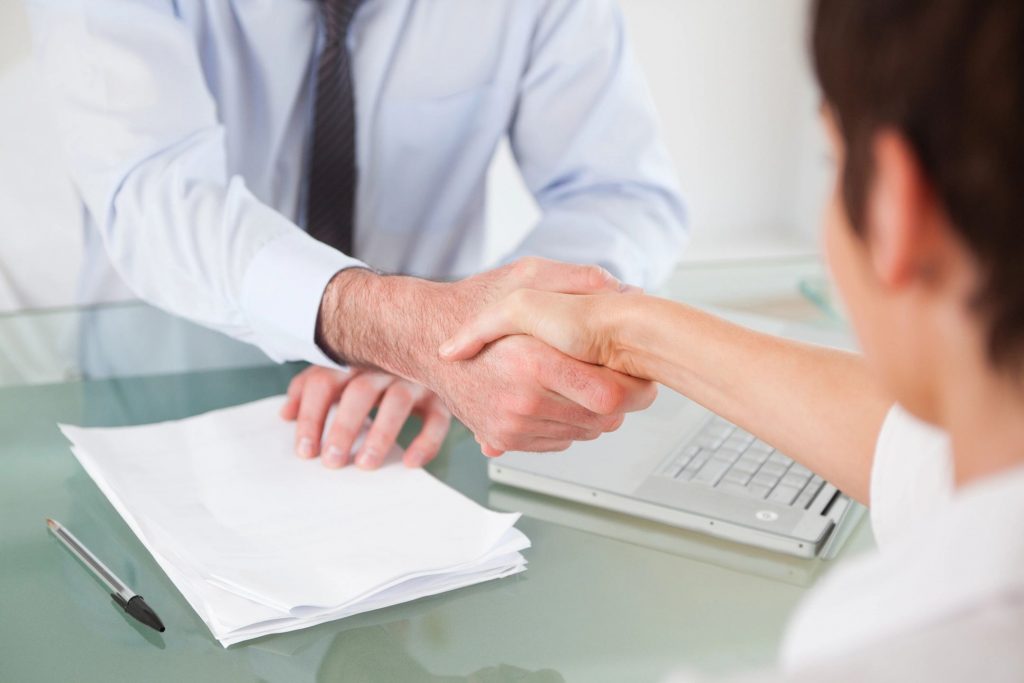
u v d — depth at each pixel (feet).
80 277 4.71
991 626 1.08
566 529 2.73
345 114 4.41
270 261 3.29
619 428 3.16
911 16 1.14
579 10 4.68
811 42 1.27
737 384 2.51
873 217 1.25
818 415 2.37
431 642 2.27
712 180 11.51
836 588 1.28
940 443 1.98
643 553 2.62
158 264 3.53
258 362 3.68
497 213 10.61
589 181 4.80
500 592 2.46
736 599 2.42
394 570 2.46
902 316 1.30
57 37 3.66
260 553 2.56
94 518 2.76
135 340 3.75
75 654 2.22
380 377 3.27
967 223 1.16
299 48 4.38
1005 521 1.13
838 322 3.82
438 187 4.95
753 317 3.87
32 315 3.87
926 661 1.09
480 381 2.91
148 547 2.60
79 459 3.01
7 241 5.16
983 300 1.18
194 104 3.82
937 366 1.29
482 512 2.73
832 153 1.35
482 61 4.67
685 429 3.16
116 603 2.40
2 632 2.29
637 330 2.67
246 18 4.25
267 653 2.23
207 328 3.83
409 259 5.06
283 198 4.66
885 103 1.17
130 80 3.66
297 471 2.99
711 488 2.82
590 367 2.77
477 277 3.12
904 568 1.20
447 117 4.75
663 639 2.27
